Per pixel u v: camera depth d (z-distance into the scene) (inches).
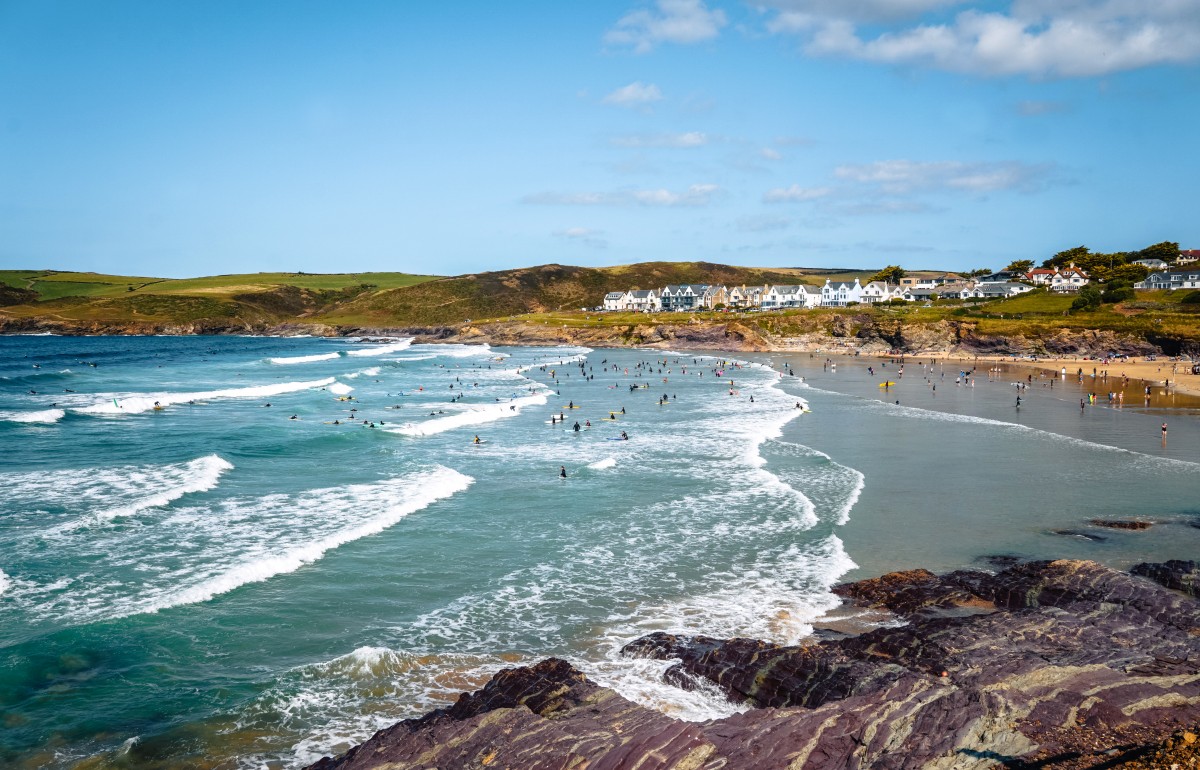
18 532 1145.4
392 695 724.7
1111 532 1175.0
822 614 898.7
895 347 5649.6
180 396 2832.2
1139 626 774.5
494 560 1090.1
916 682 636.7
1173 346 4574.3
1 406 2571.4
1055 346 4913.9
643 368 4571.9
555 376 3941.9
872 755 536.1
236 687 732.7
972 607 885.2
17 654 775.1
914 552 1103.6
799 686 689.0
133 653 790.5
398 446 1940.2
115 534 1151.0
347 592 967.6
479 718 601.6
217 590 950.4
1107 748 534.0
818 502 1374.3
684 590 980.6
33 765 604.7
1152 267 7239.2
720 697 709.3
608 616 903.1
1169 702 601.9
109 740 643.5
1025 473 1579.7
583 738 561.3
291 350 6525.6
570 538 1186.6
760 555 1104.8
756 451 1847.9
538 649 820.6
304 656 800.3
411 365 4901.6
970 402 2787.9
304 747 640.4
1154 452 1786.4
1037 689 627.8
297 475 1589.6
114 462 1656.0
